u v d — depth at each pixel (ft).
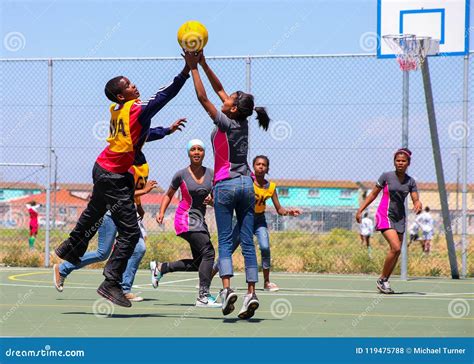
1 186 61.31
